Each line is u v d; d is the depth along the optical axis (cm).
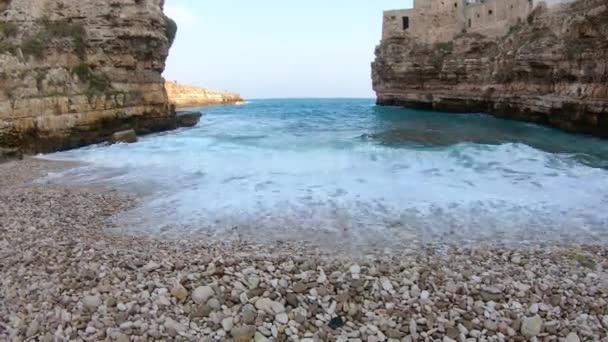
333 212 1173
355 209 1195
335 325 645
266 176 1566
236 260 822
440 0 5872
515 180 1449
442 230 1035
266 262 812
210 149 2184
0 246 938
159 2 3466
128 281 745
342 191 1359
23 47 2469
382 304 690
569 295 713
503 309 675
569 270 810
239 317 651
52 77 2519
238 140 2558
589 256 879
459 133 2858
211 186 1458
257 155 1933
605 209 1167
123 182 1563
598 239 977
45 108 2373
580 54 2795
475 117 4375
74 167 1881
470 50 5178
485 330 630
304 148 2088
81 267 801
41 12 2717
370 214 1154
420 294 714
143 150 2256
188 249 923
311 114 5978
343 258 862
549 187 1365
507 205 1207
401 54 6138
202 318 650
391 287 734
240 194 1354
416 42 6153
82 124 2597
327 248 925
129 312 658
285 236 1006
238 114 6244
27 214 1193
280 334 623
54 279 761
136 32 3092
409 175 1530
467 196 1288
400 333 623
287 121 4419
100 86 2847
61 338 611
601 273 799
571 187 1362
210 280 740
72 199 1346
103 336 613
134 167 1830
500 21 5025
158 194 1388
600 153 2016
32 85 2370
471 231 1027
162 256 865
